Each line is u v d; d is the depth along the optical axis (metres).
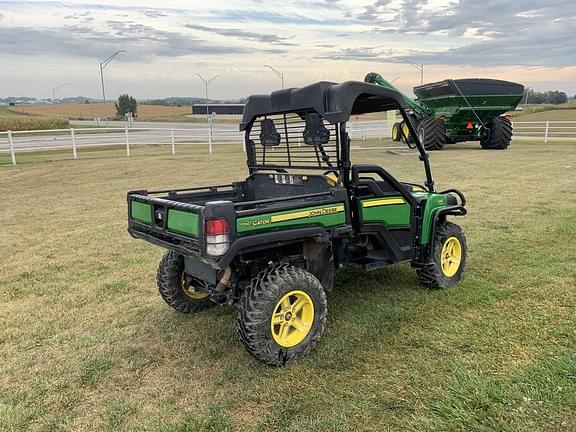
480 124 17.38
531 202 8.19
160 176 12.27
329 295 4.43
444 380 2.98
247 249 3.12
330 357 3.33
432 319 3.87
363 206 3.80
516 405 2.70
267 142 4.17
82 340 3.73
